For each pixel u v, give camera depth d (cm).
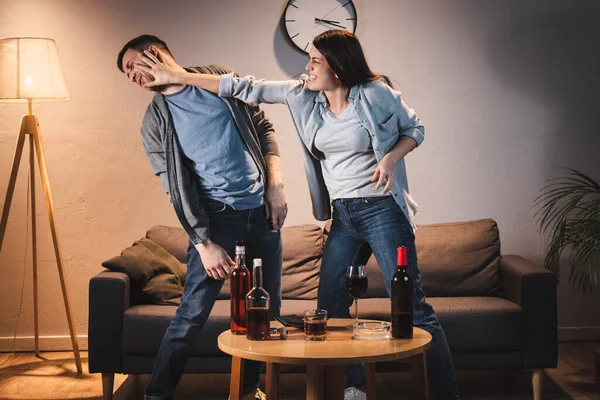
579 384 384
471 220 466
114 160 460
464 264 406
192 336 290
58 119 457
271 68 458
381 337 254
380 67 462
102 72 457
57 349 464
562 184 469
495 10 463
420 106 464
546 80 467
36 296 446
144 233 463
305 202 465
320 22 456
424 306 300
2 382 397
